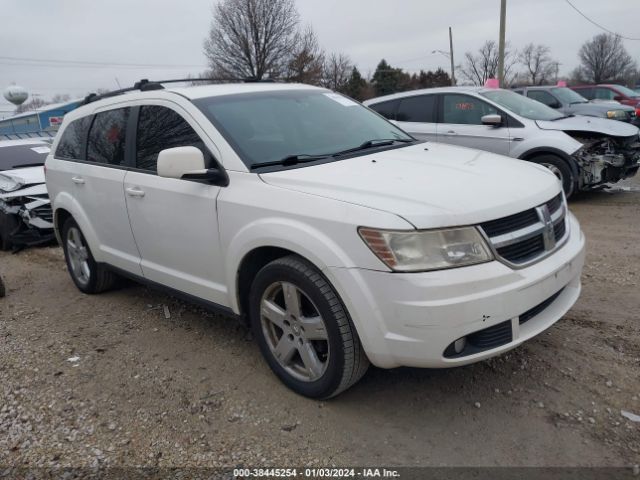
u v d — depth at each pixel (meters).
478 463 2.66
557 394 3.14
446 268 2.62
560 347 3.63
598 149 7.91
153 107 4.10
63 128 5.30
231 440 2.93
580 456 2.65
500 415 3.00
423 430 2.92
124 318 4.66
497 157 3.79
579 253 3.22
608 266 5.18
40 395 3.46
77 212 4.87
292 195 3.05
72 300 5.25
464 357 2.70
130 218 4.20
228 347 3.98
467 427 2.92
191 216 3.61
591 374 3.31
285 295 3.14
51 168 5.26
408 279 2.61
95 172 4.54
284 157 3.51
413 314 2.62
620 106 12.86
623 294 4.47
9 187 7.56
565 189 7.68
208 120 3.63
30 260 7.12
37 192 7.50
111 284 5.27
